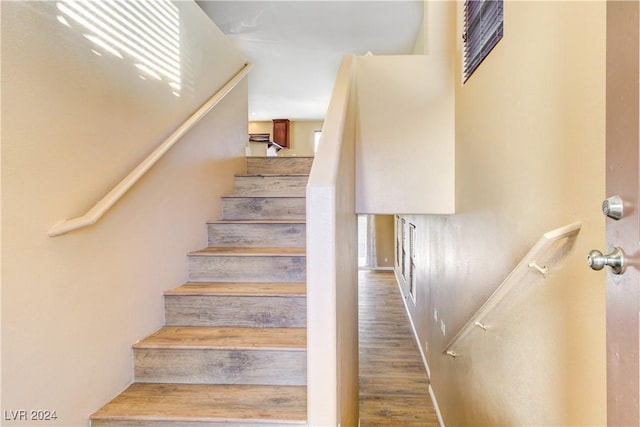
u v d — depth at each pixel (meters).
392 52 4.16
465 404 2.52
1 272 1.03
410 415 3.63
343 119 1.54
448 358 3.11
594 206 0.98
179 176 2.05
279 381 1.62
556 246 1.20
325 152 1.29
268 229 2.38
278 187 2.91
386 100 2.61
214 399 1.50
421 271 4.87
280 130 7.65
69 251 1.27
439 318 3.47
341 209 1.44
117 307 1.53
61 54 1.24
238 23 3.49
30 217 1.12
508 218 1.59
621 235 0.62
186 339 1.70
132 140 1.66
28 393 1.11
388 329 5.86
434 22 2.57
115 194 1.42
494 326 1.85
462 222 2.38
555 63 1.19
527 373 1.45
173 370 1.64
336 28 3.60
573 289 1.10
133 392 1.55
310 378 1.12
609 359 0.66
